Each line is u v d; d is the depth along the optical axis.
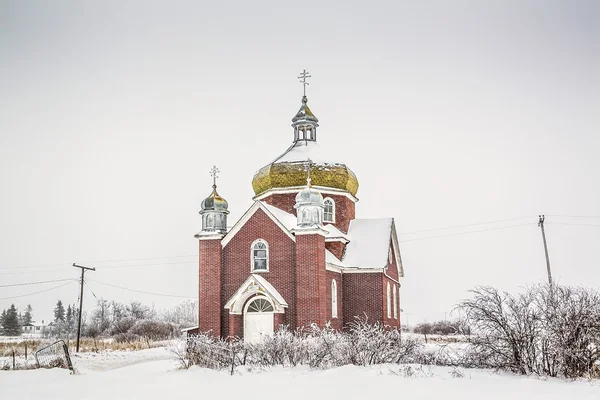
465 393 20.48
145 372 29.70
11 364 36.44
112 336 93.00
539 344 25.53
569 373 24.28
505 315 25.98
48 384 24.05
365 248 48.97
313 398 20.06
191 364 31.48
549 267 58.41
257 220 43.03
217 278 42.50
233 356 29.06
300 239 41.41
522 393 20.38
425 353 32.56
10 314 148.00
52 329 136.38
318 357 29.84
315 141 53.22
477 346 27.38
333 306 45.00
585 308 24.78
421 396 19.98
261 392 21.42
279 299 40.47
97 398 20.50
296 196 45.12
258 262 42.66
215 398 20.30
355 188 52.97
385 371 26.05
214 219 44.16
